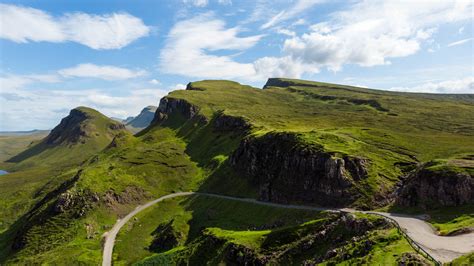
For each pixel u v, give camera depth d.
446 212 93.75
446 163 111.25
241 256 106.19
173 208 197.00
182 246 146.88
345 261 74.81
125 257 150.38
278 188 158.00
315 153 150.00
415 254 61.78
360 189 127.81
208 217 166.25
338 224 95.06
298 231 103.69
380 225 83.56
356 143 161.38
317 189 140.62
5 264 154.00
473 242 66.38
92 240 165.00
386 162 141.12
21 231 180.88
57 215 181.25
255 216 145.62
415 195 107.00
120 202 199.12
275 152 176.00
